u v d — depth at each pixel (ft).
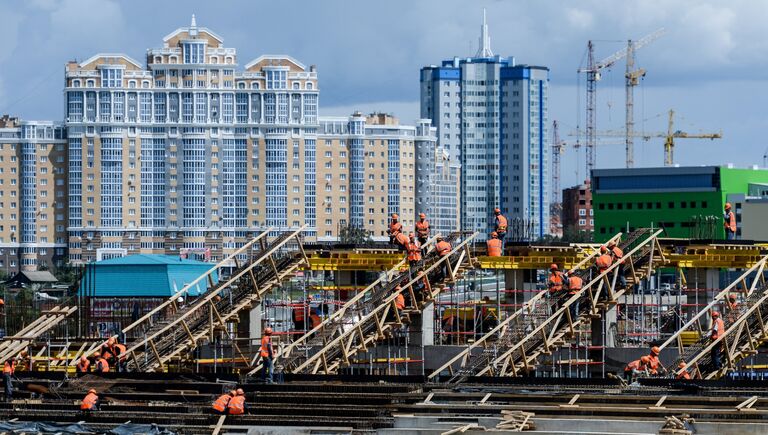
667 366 589.73
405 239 645.92
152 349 574.97
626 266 603.26
